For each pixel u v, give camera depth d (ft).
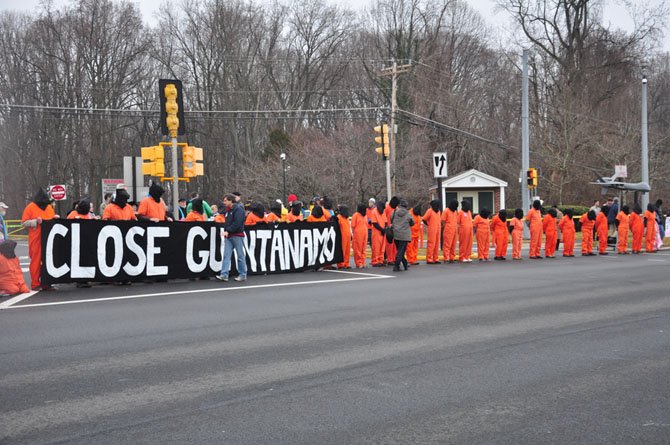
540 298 52.39
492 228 95.40
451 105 219.82
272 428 22.16
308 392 26.30
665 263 87.10
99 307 47.14
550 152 192.13
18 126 208.44
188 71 237.45
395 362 31.12
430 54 230.68
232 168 242.37
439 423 22.68
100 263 58.44
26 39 206.69
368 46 246.88
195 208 67.36
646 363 31.07
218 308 46.85
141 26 216.74
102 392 26.32
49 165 210.59
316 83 258.37
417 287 59.31
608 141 190.90
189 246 63.67
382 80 228.84
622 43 213.66
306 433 21.71
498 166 224.33
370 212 88.63
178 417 23.30
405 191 185.68
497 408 24.32
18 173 211.00
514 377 28.53
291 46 256.32
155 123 229.04
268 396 25.77
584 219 103.86
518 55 222.89
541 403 24.91
